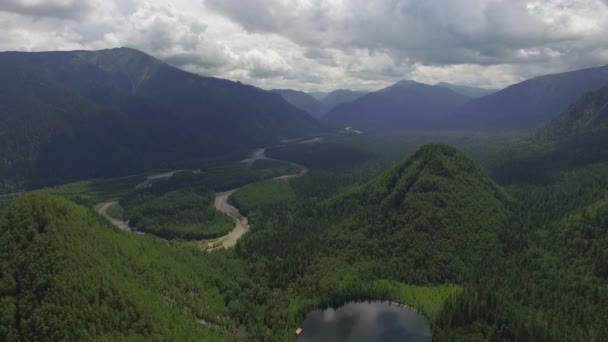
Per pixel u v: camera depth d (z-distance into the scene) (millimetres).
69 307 199250
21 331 191375
